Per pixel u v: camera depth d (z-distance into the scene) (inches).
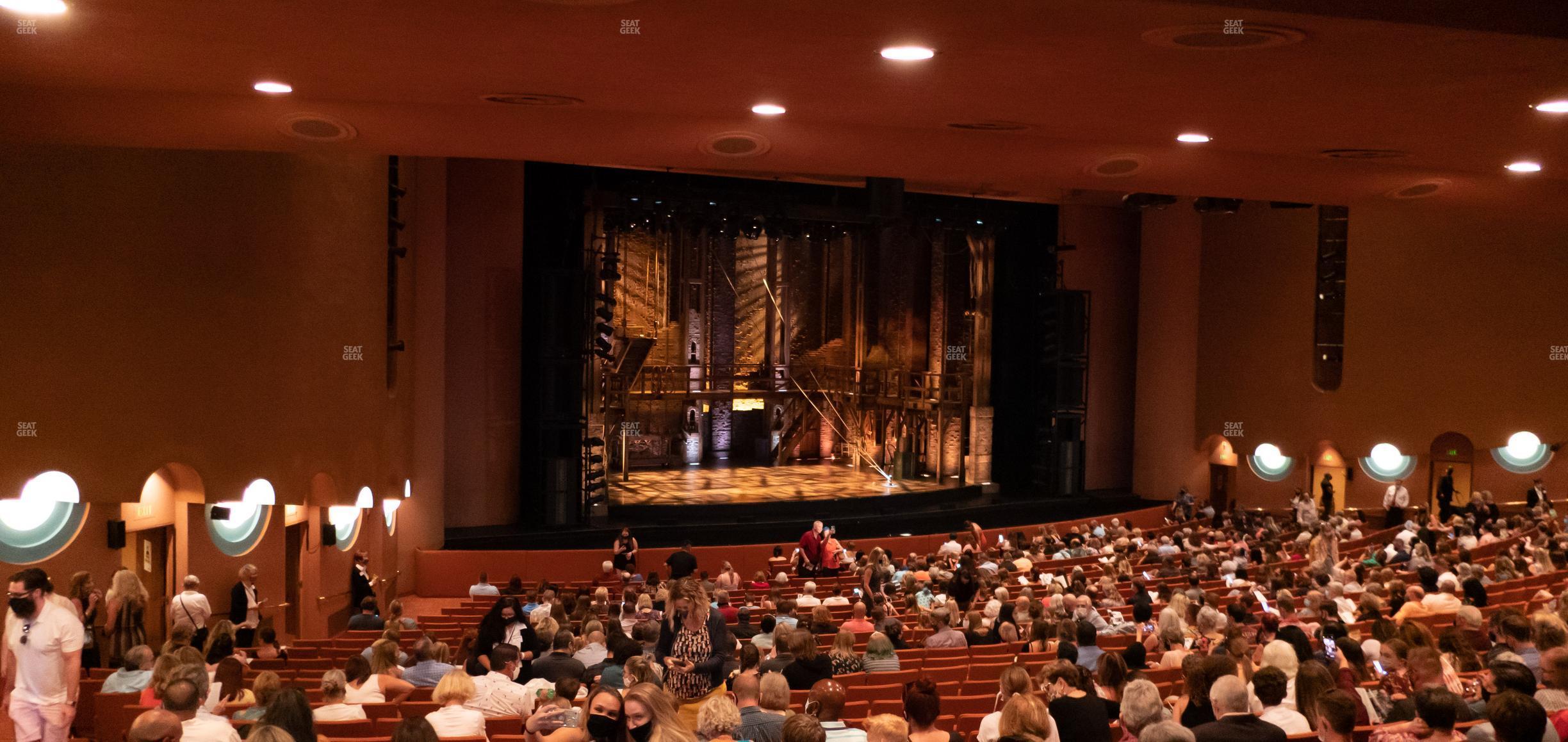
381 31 232.8
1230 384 1174.3
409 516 870.4
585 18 220.2
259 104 313.1
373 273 662.5
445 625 581.3
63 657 299.0
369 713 303.0
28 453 477.1
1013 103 286.0
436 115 323.9
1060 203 1176.2
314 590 690.8
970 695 350.9
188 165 513.0
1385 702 260.4
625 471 1254.9
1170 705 312.7
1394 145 332.5
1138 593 486.3
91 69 271.3
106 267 491.8
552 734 202.7
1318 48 227.0
